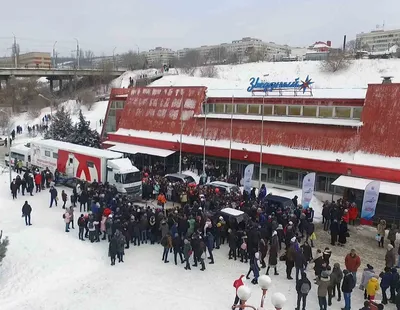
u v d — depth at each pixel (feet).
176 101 159.53
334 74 284.41
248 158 127.75
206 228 77.00
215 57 559.79
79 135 187.62
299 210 87.76
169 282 65.77
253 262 65.36
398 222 97.19
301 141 120.57
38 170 134.21
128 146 161.38
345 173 107.34
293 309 58.29
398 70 267.80
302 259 64.39
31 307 57.36
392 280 58.80
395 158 102.42
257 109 136.87
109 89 359.25
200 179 122.01
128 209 84.53
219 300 60.13
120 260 73.46
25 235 79.41
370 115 110.11
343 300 61.21
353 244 84.64
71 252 74.64
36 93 343.46
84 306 57.82
